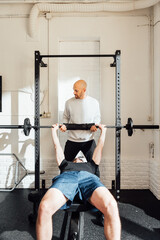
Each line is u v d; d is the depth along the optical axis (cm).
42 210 142
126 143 315
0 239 188
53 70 313
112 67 312
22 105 315
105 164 312
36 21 305
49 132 315
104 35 312
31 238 190
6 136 317
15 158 317
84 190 160
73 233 188
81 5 293
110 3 293
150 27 311
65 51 323
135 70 312
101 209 146
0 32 315
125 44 312
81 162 198
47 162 313
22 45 314
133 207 252
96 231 202
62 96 322
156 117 299
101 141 201
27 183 315
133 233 197
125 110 313
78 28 312
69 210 154
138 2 288
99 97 320
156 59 298
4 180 316
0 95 308
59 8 295
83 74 322
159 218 226
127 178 312
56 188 154
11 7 313
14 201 271
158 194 277
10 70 315
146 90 312
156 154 296
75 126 229
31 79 314
